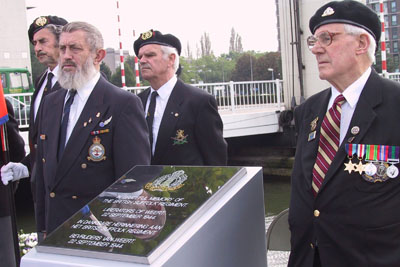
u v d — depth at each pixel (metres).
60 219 2.35
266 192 9.77
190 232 1.41
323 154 1.83
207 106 3.38
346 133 1.75
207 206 1.51
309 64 10.24
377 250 1.65
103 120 2.38
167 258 1.30
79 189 2.35
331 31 1.79
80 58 2.41
